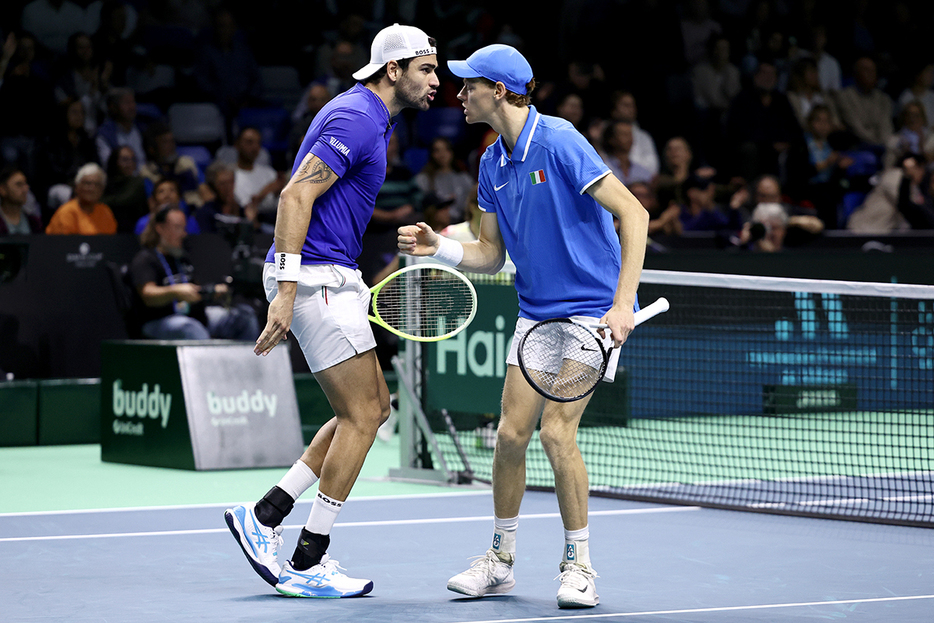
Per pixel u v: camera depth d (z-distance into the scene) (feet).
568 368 55.47
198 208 139.23
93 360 121.29
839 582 61.16
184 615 53.42
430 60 58.29
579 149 54.49
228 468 102.68
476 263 60.44
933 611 54.70
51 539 71.97
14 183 127.24
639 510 84.12
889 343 138.21
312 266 56.85
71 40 151.53
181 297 116.78
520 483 58.03
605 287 56.70
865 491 92.73
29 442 117.60
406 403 99.19
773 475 101.19
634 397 124.06
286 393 107.04
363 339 57.41
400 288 78.48
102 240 121.29
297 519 78.59
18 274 113.29
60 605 55.31
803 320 134.00
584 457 109.29
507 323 92.99
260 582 60.70
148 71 163.94
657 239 145.28
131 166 138.21
